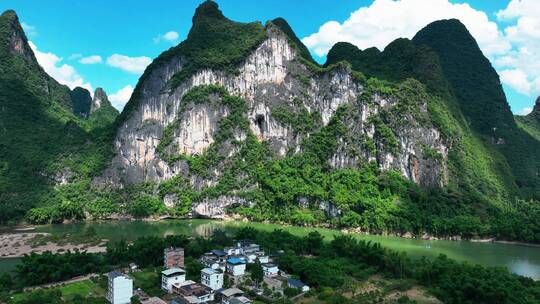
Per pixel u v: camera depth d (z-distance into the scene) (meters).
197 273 112.06
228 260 117.81
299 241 147.00
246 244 143.00
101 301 94.81
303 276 112.94
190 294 96.12
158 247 126.50
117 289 93.75
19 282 108.31
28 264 110.56
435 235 193.00
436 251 160.62
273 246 142.38
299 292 103.25
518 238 183.38
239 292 96.81
